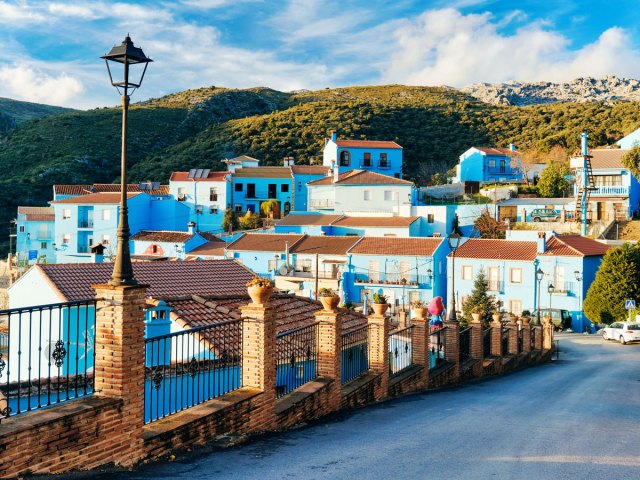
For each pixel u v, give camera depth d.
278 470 8.05
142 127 122.81
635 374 23.23
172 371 13.59
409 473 8.06
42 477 6.86
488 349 25.08
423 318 18.16
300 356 13.18
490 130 111.94
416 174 94.81
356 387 14.02
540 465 8.65
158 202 75.31
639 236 58.97
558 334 47.16
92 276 21.83
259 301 10.71
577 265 50.06
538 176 82.06
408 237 56.59
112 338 7.96
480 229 64.62
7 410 7.04
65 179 96.31
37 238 79.69
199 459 8.47
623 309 44.41
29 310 7.11
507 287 52.25
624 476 8.14
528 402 15.35
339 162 85.06
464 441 10.20
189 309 18.77
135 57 8.69
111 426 7.73
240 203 82.62
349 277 54.72
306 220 65.44
